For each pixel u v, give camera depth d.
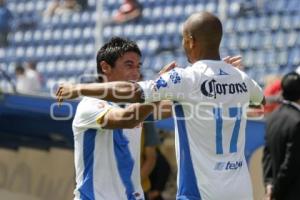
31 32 48.47
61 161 28.92
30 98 27.83
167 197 31.38
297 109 23.80
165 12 46.56
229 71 15.61
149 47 45.16
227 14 44.06
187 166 15.34
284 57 42.09
